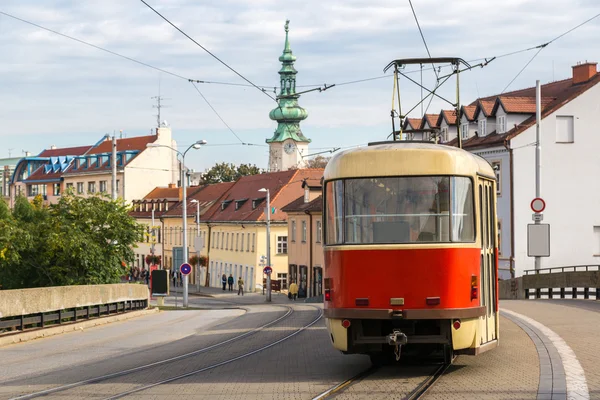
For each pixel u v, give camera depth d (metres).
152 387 14.79
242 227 93.50
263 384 14.68
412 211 14.82
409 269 14.62
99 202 42.22
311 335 24.48
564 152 58.47
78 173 135.75
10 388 15.48
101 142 141.00
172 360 19.47
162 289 58.09
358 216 14.98
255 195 97.75
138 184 128.38
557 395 12.29
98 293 33.91
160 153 130.12
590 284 38.31
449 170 14.88
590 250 58.78
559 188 58.44
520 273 58.16
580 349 17.58
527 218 58.41
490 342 16.03
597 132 58.84
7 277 40.97
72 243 39.84
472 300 14.86
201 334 27.80
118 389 14.73
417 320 14.90
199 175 150.00
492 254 16.59
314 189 79.88
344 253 14.91
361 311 14.71
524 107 59.28
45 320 28.16
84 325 31.19
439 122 66.38
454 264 14.65
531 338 19.77
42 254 40.38
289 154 177.75
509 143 58.00
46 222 40.72
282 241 89.12
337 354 19.17
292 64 160.00
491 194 16.77
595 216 58.84
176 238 115.94
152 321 35.66
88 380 16.20
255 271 89.06
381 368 16.19
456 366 15.97
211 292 88.81
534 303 32.69
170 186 125.88
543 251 37.62
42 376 17.34
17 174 150.25
